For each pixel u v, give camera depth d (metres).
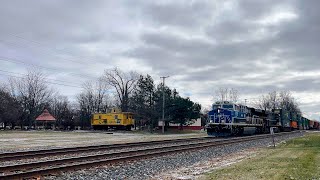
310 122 110.81
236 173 13.92
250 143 32.94
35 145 29.75
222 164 18.03
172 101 78.06
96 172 14.16
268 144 33.03
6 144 30.36
